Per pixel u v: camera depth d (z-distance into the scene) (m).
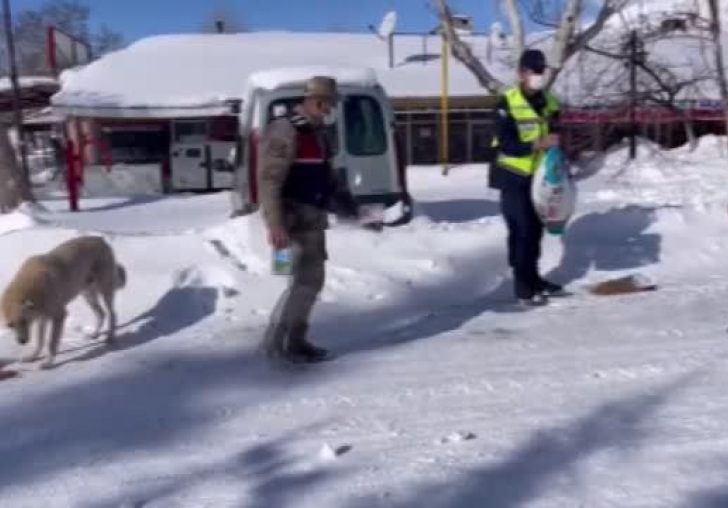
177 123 29.66
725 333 7.30
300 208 6.82
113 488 4.85
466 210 16.66
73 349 7.71
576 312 8.12
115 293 8.30
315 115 6.85
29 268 7.18
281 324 6.91
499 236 9.88
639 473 4.71
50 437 5.66
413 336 7.61
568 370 6.49
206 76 31.58
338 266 9.17
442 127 29.31
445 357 6.95
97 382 6.73
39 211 16.80
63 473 5.09
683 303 8.27
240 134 11.74
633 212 10.59
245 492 4.71
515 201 8.31
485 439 5.26
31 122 35.81
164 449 5.38
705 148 26.12
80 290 7.58
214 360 7.12
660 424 5.38
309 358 6.94
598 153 24.27
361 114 11.16
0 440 5.65
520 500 4.46
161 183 27.52
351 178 11.08
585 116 22.27
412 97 30.50
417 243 9.65
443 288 9.06
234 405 6.10
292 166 6.79
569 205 8.33
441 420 5.62
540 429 5.38
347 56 35.22
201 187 27.45
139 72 32.03
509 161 8.32
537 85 8.30
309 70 11.18
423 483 4.70
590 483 4.62
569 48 12.03
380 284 8.87
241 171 11.48
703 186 20.80
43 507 4.66
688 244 10.09
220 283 8.72
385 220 11.55
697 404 5.70
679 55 24.98
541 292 8.59
